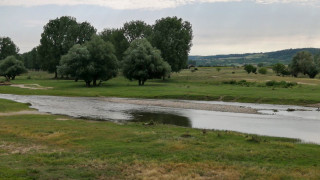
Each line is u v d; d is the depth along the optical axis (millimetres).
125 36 139500
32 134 22875
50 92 70375
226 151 18078
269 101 52844
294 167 15195
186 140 21047
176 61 110312
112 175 13812
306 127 30453
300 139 24453
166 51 110250
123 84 96688
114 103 53312
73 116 37312
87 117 36594
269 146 19797
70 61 87062
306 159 16766
